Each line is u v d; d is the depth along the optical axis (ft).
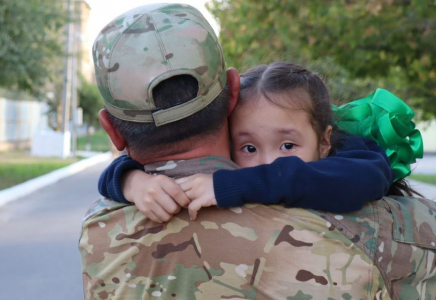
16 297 20.59
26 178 60.29
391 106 6.72
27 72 56.29
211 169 5.33
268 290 5.05
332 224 5.07
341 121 6.79
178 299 5.17
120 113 5.17
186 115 5.10
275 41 33.47
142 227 5.26
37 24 55.11
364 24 31.04
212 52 5.14
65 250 27.66
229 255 5.08
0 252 27.22
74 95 101.96
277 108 5.95
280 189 5.04
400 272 5.19
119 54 5.05
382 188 5.33
